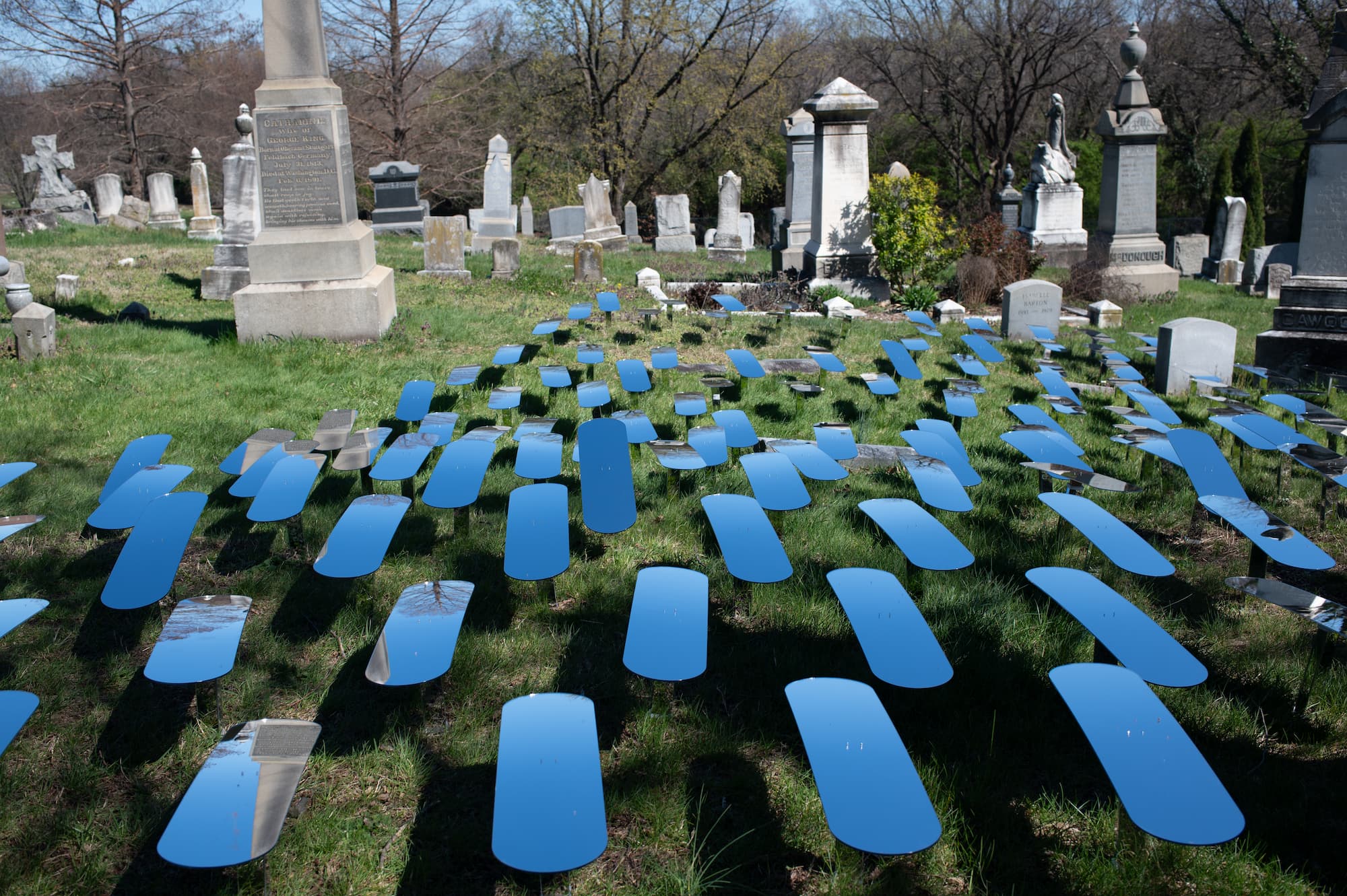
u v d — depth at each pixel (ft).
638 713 13.32
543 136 122.72
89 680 13.75
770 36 124.06
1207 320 31.01
